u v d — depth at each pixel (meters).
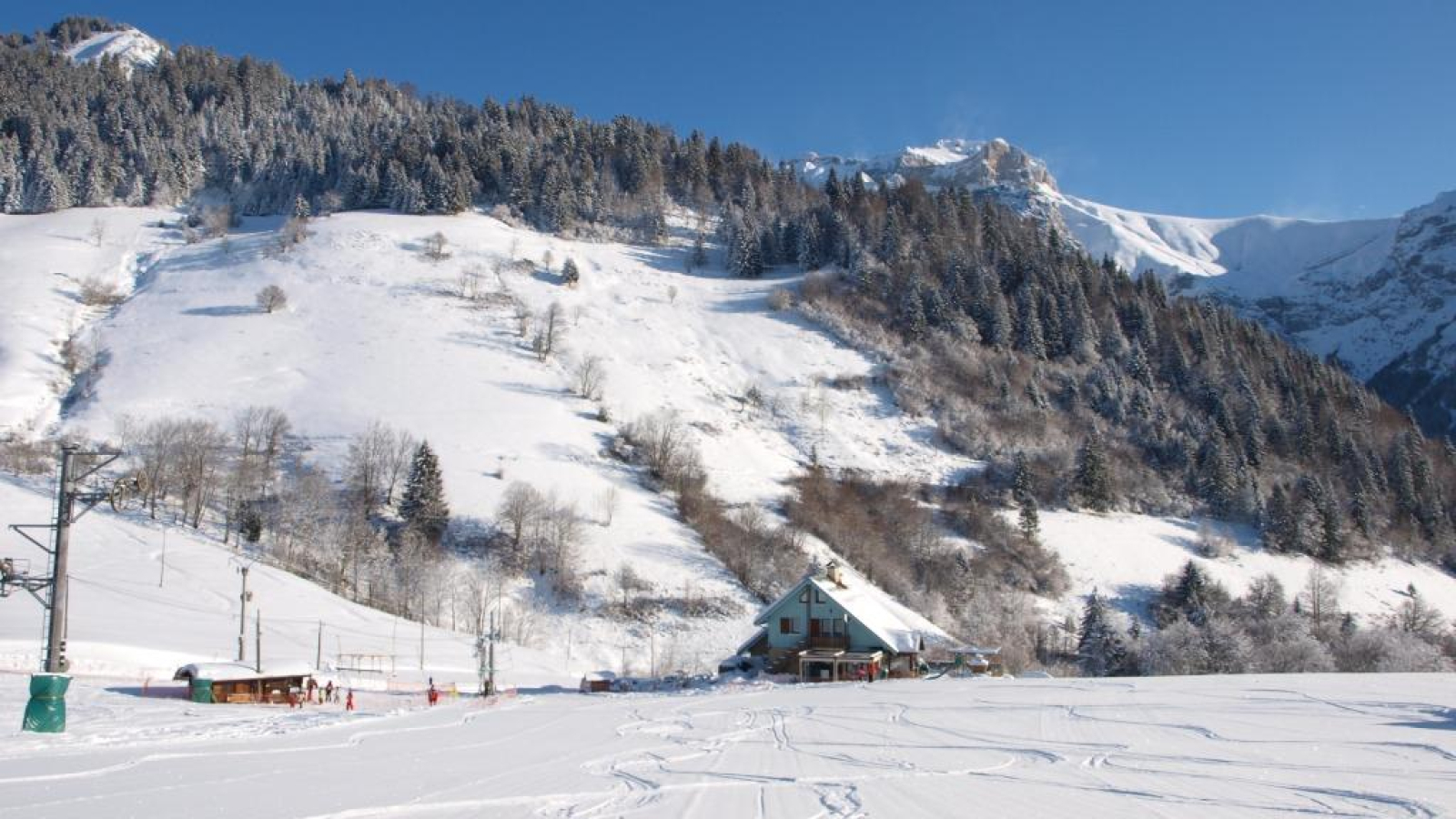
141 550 76.44
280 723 25.59
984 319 182.50
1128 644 80.44
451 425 120.94
